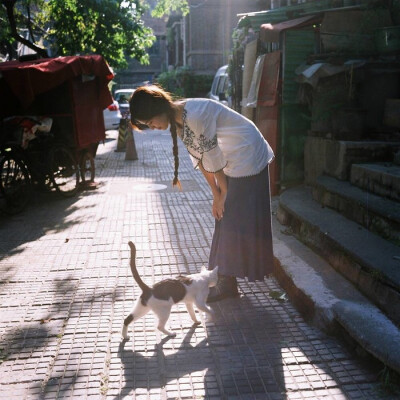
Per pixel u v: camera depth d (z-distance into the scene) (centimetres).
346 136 583
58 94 834
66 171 825
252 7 3119
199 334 354
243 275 388
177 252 530
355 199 471
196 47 3153
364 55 633
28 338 353
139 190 862
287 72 698
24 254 537
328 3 741
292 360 317
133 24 1580
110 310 396
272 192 734
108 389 292
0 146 702
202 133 342
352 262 396
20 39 1379
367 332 309
